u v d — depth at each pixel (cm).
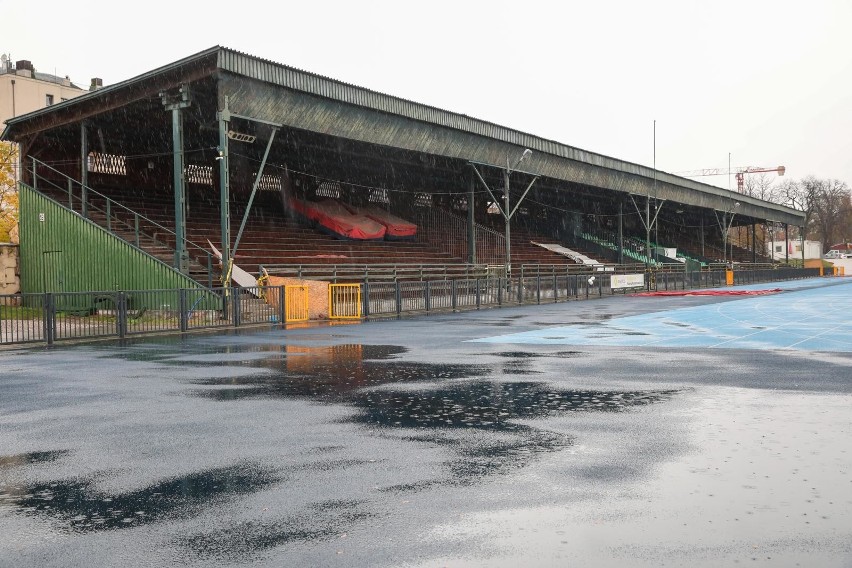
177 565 418
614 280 4569
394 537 457
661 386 1062
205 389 1070
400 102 3262
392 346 1686
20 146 3319
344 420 833
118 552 439
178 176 2611
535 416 845
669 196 6122
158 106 2814
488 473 604
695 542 445
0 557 433
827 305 3228
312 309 2623
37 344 1808
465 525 478
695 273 5600
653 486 561
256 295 2483
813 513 497
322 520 491
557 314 2858
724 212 7450
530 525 477
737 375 1166
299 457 664
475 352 1542
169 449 701
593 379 1138
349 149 3688
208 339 1927
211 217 3719
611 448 687
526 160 4253
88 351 1647
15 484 588
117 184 3697
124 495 554
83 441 739
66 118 3047
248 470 622
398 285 2909
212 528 479
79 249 2886
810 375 1160
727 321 2347
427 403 937
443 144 3597
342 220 4150
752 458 644
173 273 2569
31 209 3077
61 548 446
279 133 3253
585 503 521
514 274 4916
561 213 6644
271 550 439
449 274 4141
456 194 5375
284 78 2695
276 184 4316
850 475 589
